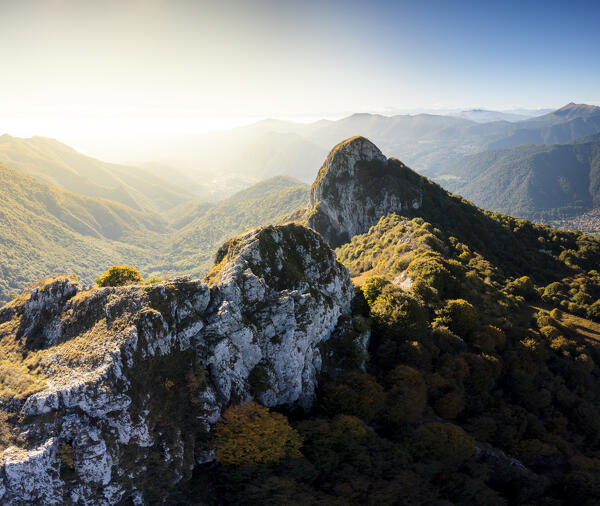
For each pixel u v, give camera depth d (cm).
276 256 5722
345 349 5781
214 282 5084
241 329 4325
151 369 3534
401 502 3812
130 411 3225
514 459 5297
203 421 3672
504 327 7962
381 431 4953
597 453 5769
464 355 6519
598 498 4828
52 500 2773
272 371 4569
